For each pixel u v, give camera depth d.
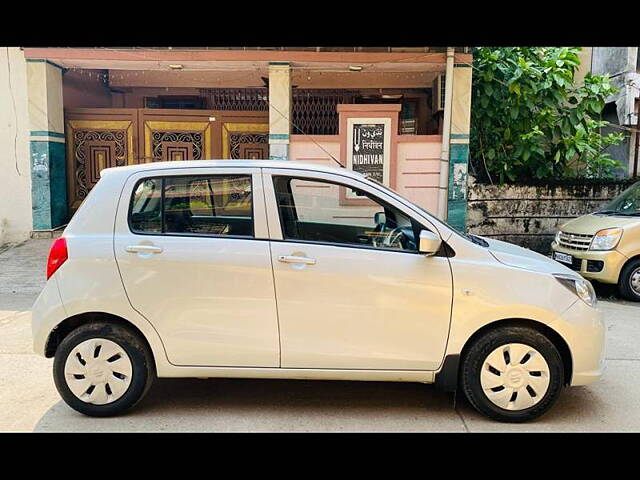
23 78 9.59
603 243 7.33
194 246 3.65
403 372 3.67
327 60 9.48
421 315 3.61
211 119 10.58
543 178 10.34
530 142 9.87
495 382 3.63
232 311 3.63
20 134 9.70
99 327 3.67
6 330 5.68
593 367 3.68
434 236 3.55
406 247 3.74
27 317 6.16
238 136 10.61
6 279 7.86
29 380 4.36
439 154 9.59
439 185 9.61
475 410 3.83
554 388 3.62
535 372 3.62
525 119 10.00
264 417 3.73
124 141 10.52
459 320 3.60
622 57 12.16
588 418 3.75
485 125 10.08
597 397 4.10
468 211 9.92
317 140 9.61
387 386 4.29
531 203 9.97
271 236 3.69
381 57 9.46
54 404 3.92
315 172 3.80
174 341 3.65
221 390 4.20
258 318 3.62
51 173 9.83
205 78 11.56
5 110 9.64
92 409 3.69
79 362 3.67
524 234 10.02
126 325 3.70
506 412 3.64
